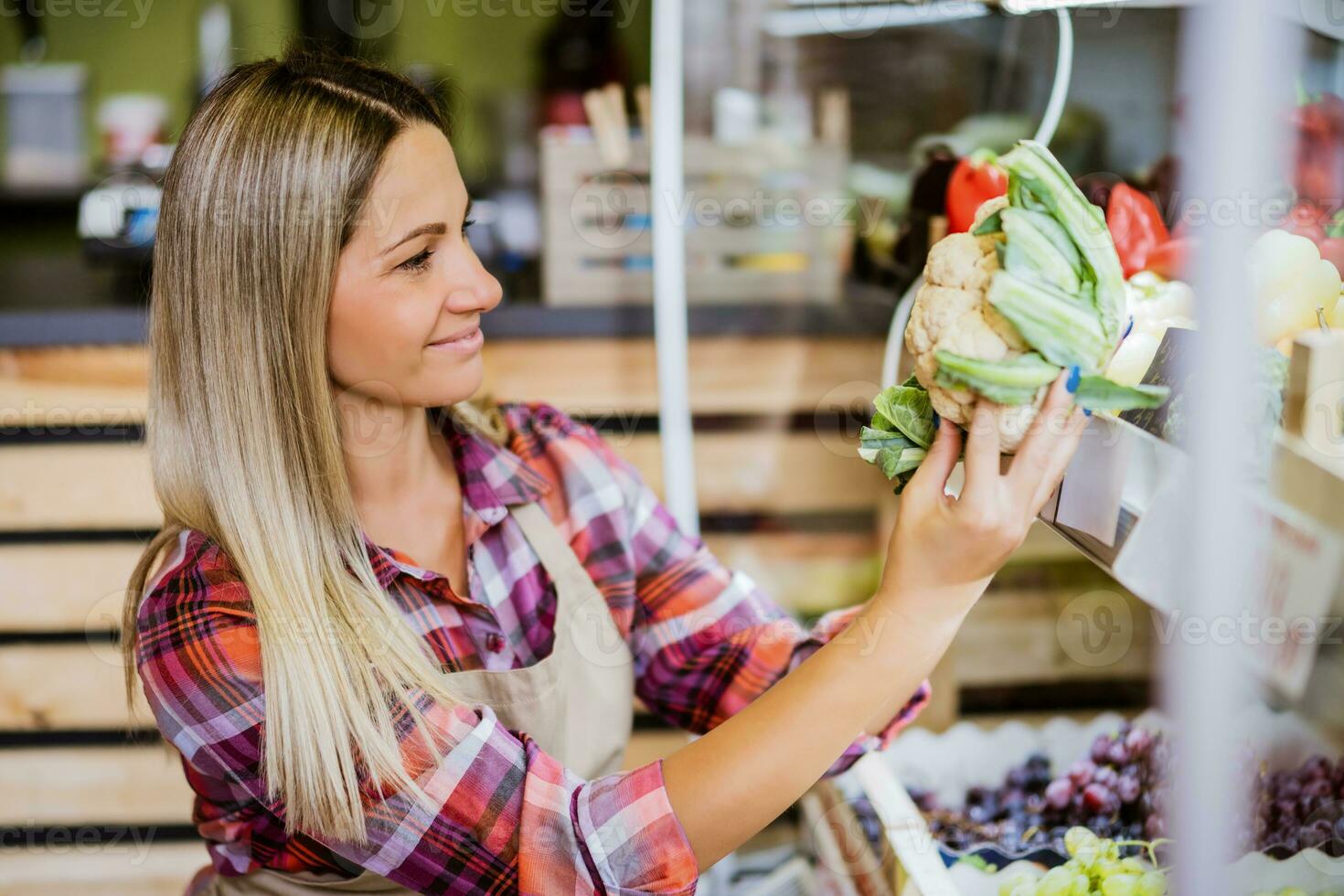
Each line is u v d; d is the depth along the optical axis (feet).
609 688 3.51
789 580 5.99
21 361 5.82
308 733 2.77
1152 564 1.96
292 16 8.48
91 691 6.11
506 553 3.53
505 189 7.65
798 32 5.24
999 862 3.24
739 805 2.48
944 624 2.38
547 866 2.64
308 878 3.30
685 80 5.50
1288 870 2.05
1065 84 3.49
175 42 9.55
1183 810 1.88
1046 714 4.30
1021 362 2.09
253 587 2.91
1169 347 2.13
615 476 3.85
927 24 4.43
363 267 2.89
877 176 5.19
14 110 9.27
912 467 2.47
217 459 2.98
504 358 6.02
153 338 3.06
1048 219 2.11
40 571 6.00
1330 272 1.99
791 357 5.76
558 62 7.55
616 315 6.01
